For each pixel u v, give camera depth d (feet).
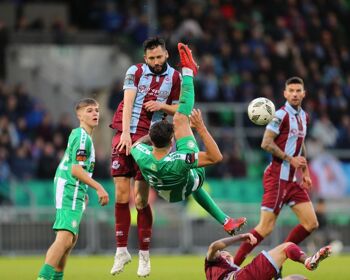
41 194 161.17
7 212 152.87
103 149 189.16
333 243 156.04
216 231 160.86
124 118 78.69
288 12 215.72
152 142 74.59
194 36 195.42
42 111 182.50
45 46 200.44
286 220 158.92
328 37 214.48
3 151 165.17
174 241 159.22
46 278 77.51
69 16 212.84
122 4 209.46
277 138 93.40
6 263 131.95
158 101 80.07
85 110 80.48
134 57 197.16
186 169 74.43
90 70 202.08
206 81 186.19
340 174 179.22
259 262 71.92
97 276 106.01
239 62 197.47
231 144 176.96
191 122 74.54
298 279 68.80
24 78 197.26
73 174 78.64
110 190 161.58
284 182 92.99
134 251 153.28
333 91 199.31
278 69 198.08
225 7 212.43
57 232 78.89
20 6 210.59
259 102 87.56
